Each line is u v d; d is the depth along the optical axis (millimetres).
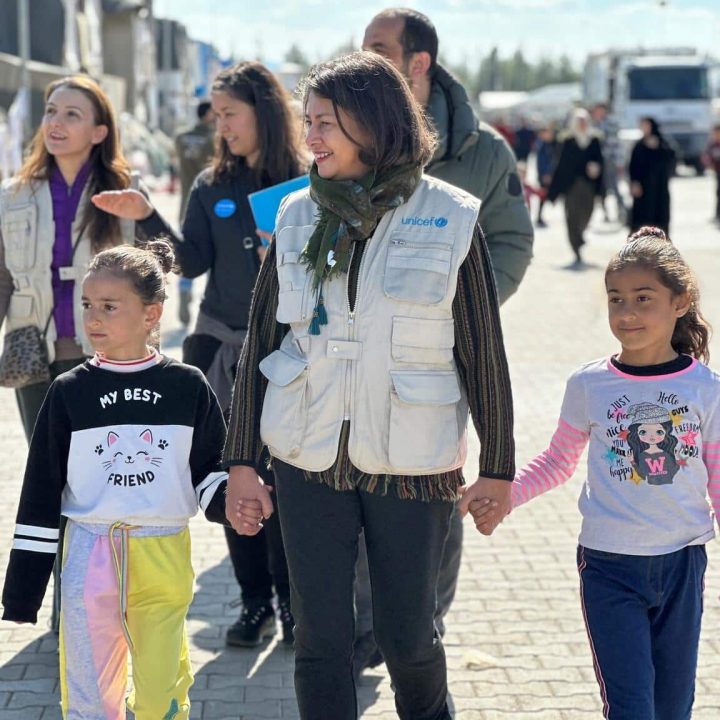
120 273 3105
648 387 3035
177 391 3152
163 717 3041
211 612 4578
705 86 33562
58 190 4129
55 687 3934
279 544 4156
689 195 29141
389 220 2908
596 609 2982
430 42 3934
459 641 4309
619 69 33750
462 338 2947
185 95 48500
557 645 4277
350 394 2889
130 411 3113
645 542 2975
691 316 3115
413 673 3037
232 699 3854
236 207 4223
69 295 4082
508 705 3826
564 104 60750
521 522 5648
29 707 3795
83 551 3096
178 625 3117
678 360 3062
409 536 2941
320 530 2975
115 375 3137
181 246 4109
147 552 3094
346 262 2879
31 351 4027
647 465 2990
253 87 4191
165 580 3105
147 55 39438
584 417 3129
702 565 3018
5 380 4031
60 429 3107
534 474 3186
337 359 2891
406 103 2887
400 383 2859
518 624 4461
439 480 2955
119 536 3076
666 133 33562
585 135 15297
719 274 14289
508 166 4062
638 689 2865
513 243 4055
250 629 4250
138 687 3045
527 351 9711
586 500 3088
